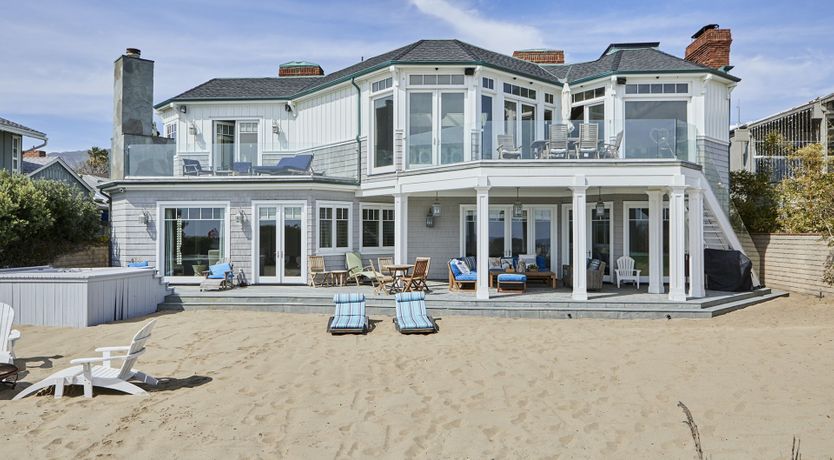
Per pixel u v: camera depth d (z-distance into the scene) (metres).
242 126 19.83
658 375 7.86
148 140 18.53
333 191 16.81
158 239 16.44
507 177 13.48
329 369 8.36
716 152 17.41
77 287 11.53
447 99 16.11
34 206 15.92
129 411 6.41
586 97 17.88
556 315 12.63
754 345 9.59
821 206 16.06
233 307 13.63
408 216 17.86
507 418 6.24
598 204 15.82
